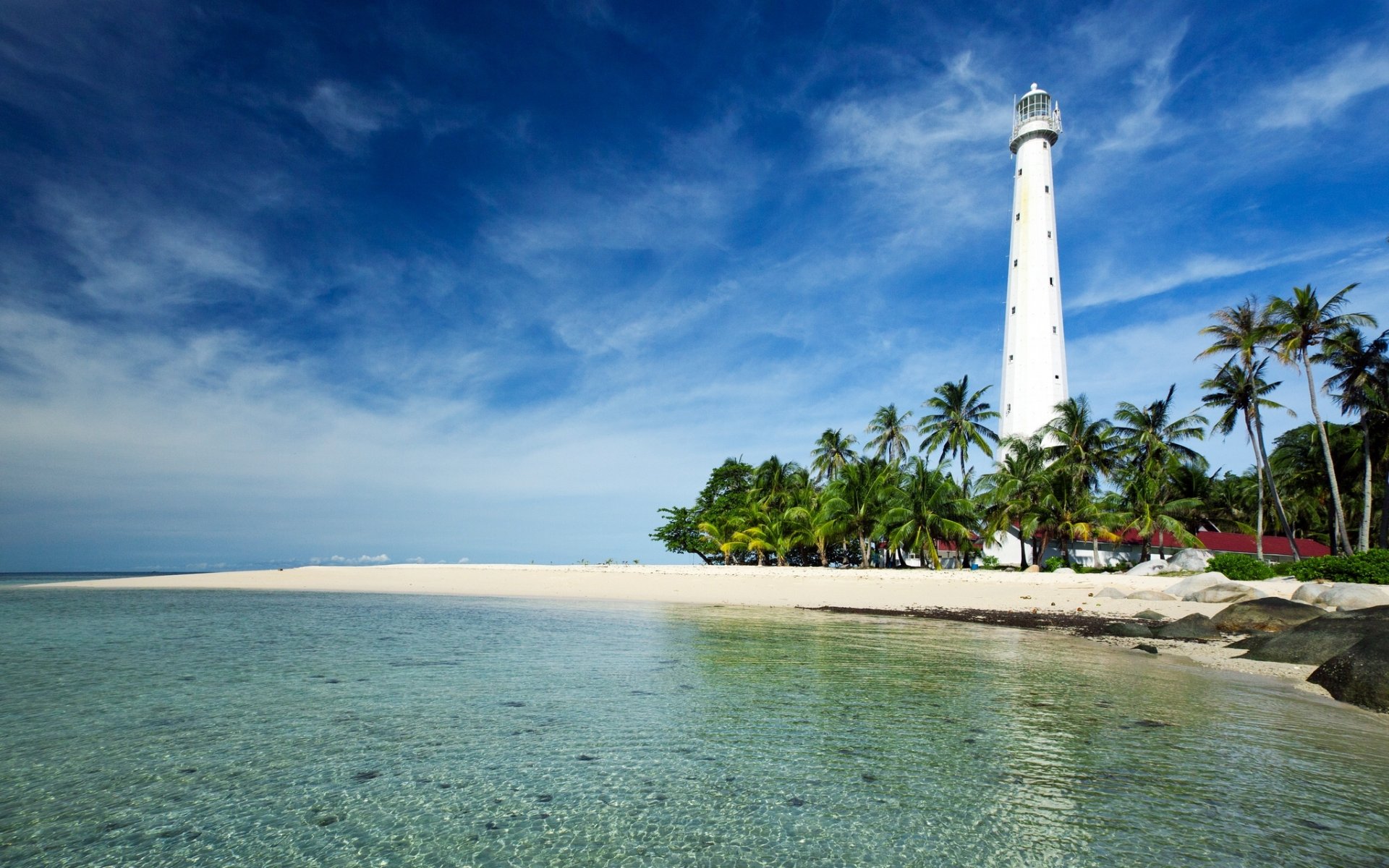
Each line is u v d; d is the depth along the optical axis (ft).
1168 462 165.58
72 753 29.53
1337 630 52.47
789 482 215.72
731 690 42.27
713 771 28.14
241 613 84.12
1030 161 209.56
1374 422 136.77
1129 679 46.57
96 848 21.31
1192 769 28.22
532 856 21.03
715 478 239.50
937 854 21.11
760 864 20.65
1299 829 22.62
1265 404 142.31
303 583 143.84
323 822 23.20
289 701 38.29
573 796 25.59
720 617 85.87
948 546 196.85
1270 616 67.21
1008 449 194.49
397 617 81.76
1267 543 195.42
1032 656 56.03
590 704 38.52
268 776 27.22
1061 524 150.20
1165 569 132.77
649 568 183.01
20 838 21.88
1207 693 42.06
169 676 44.62
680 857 21.02
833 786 26.63
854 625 78.38
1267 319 137.08
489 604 101.91
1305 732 33.60
